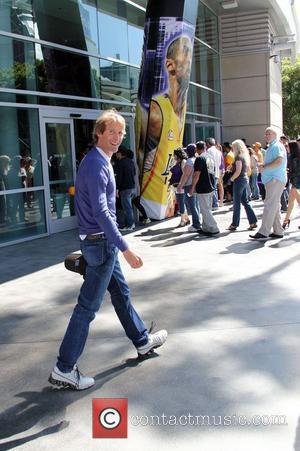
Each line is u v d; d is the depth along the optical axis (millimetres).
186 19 10844
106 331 4582
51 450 2848
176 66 10867
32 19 9727
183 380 3580
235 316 4824
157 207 11102
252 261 6977
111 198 3451
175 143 11117
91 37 11406
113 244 3465
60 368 3494
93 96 11461
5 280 6652
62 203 10664
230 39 18625
